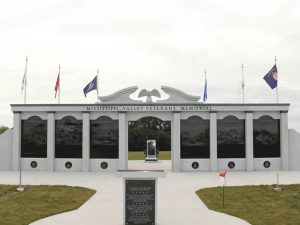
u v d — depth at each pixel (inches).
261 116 1766.7
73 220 783.1
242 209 888.9
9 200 1004.6
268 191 1123.9
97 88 1820.9
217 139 1750.7
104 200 1002.7
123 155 1740.9
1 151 1798.7
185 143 1745.8
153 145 2284.7
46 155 1766.7
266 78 1795.0
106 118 1759.4
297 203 956.0
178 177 1518.2
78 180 1425.9
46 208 904.9
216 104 1744.6
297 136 1780.3
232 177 1508.4
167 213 846.5
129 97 1765.5
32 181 1396.4
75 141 1758.1
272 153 1766.7
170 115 1766.7
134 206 722.2
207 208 902.4
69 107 1756.9
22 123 1785.2
